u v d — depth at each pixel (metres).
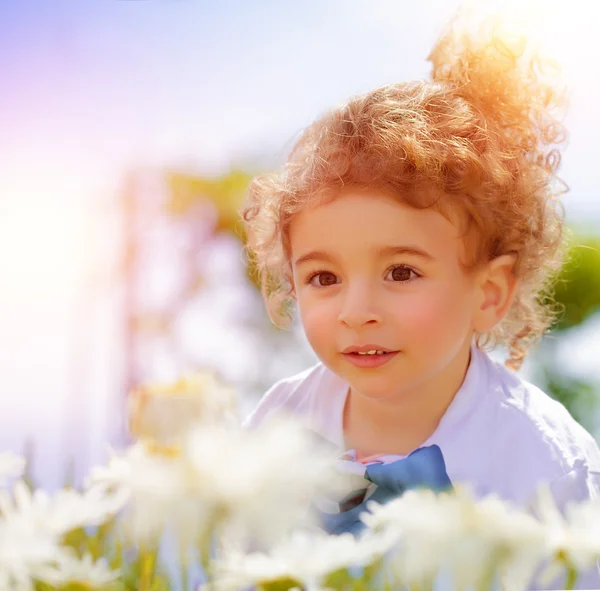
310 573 0.40
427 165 0.93
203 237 3.03
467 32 1.15
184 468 0.36
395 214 0.90
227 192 3.03
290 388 1.13
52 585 0.40
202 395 0.92
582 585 0.77
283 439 0.37
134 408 0.94
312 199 0.92
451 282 0.93
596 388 2.98
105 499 0.43
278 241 1.14
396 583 0.43
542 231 1.13
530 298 1.18
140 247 3.05
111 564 0.46
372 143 0.94
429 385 0.98
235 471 0.36
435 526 0.38
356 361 0.90
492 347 1.19
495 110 1.10
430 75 1.17
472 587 0.38
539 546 0.38
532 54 1.13
